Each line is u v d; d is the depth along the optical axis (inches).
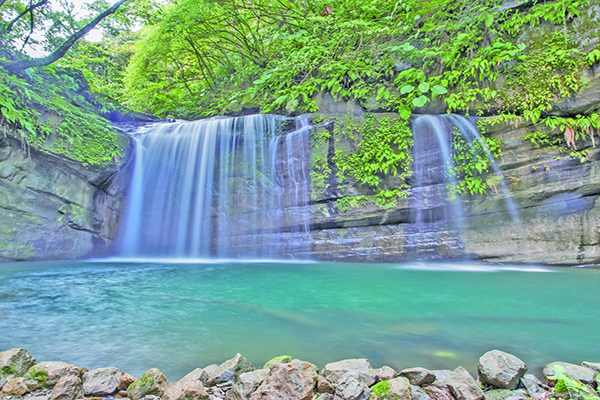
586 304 128.2
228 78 462.6
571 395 59.3
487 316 111.4
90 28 293.3
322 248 292.8
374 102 309.9
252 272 215.6
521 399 59.9
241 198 324.5
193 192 337.7
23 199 259.6
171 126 351.3
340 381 60.7
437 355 78.1
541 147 250.7
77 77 334.3
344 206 289.6
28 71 279.9
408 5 334.0
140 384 61.0
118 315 111.6
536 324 102.2
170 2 441.1
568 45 249.4
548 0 263.3
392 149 283.7
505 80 265.9
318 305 126.4
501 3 281.3
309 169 302.7
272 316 111.0
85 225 299.3
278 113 353.4
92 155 291.6
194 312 116.0
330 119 304.7
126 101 521.0
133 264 261.0
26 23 341.1
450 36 303.3
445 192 272.2
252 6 418.3
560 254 243.1
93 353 78.6
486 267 242.8
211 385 63.8
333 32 361.4
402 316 111.1
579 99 241.4
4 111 239.5
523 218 257.9
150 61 482.6
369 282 177.9
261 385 59.1
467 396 58.7
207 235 331.3
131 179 343.6
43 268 225.1
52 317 108.7
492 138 264.2
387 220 283.9
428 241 274.4
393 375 65.3
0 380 64.0
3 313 113.0
